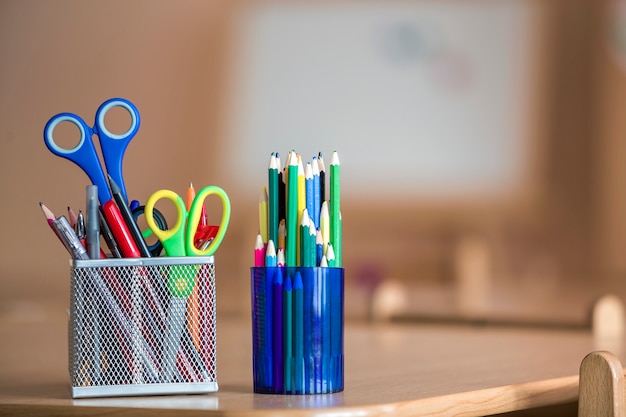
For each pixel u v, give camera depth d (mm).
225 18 6297
